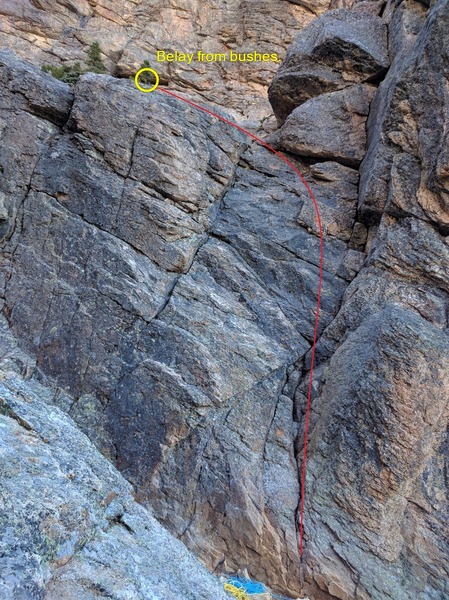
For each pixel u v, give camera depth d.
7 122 7.86
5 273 7.36
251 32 25.22
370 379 5.49
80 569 2.82
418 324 5.68
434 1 8.00
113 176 7.54
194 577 3.60
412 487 5.35
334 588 5.14
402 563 5.19
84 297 6.98
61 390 6.57
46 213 7.52
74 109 7.75
